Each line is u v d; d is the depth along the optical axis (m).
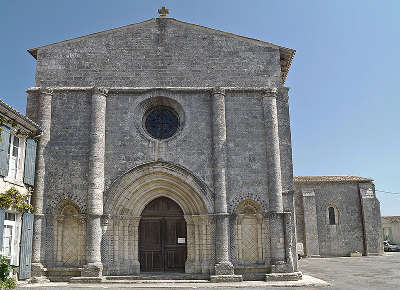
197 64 20.27
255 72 20.27
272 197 18.55
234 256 18.11
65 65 20.03
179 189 19.06
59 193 18.48
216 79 20.14
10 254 16.30
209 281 17.34
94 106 19.11
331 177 41.91
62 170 18.72
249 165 19.08
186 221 19.03
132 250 18.66
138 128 19.33
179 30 20.64
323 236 39.53
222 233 18.00
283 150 19.44
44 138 18.84
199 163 18.98
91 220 17.88
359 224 39.91
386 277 20.34
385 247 53.31
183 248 19.31
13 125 15.59
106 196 18.48
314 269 25.28
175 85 19.97
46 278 17.47
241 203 18.80
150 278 17.72
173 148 19.11
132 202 18.94
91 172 18.39
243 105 19.73
